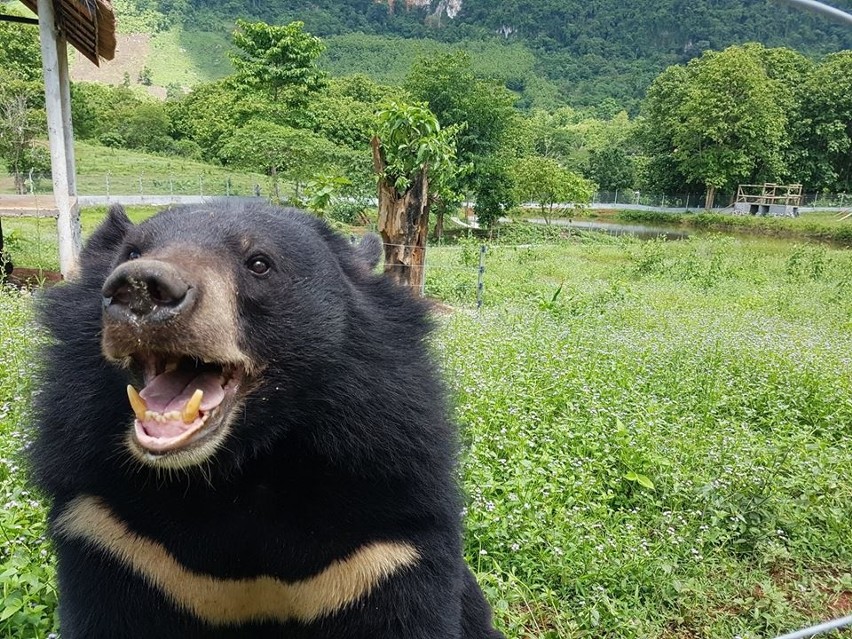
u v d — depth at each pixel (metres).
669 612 0.86
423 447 0.58
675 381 1.66
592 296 3.26
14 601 0.66
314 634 0.57
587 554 0.88
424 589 0.57
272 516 0.55
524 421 1.23
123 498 0.54
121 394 0.54
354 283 0.65
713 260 5.10
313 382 0.56
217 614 0.57
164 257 0.52
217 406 0.51
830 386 1.69
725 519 1.05
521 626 0.80
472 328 1.99
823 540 1.04
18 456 0.65
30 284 2.50
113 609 0.56
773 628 0.85
